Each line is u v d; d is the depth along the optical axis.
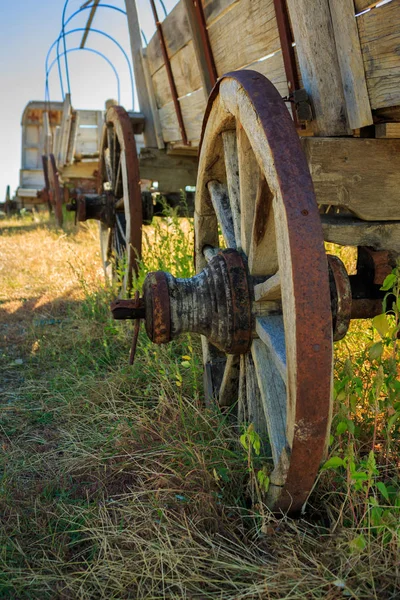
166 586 1.86
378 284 2.37
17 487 2.43
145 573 1.88
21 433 2.98
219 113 2.43
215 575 1.86
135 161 4.36
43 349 4.06
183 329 2.28
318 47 2.23
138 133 5.51
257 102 1.88
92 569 1.89
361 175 2.26
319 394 1.67
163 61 4.61
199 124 3.98
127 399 3.23
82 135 9.38
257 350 2.25
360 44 2.10
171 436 2.56
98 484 2.44
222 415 2.65
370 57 2.07
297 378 1.66
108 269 5.56
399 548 1.77
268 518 1.95
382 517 1.85
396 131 2.19
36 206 13.91
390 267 2.35
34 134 14.89
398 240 2.37
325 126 2.28
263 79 1.99
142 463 2.56
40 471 2.60
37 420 3.10
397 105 2.03
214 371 2.88
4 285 5.98
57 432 2.96
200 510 2.09
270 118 1.83
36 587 1.90
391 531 1.76
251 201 2.33
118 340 4.05
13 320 4.86
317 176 2.23
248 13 2.83
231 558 1.89
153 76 5.09
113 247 5.37
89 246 7.48
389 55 1.98
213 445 2.47
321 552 1.86
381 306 2.35
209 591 1.82
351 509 1.97
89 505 2.25
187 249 4.20
